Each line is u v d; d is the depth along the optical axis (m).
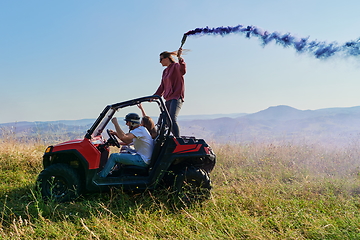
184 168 4.50
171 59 5.39
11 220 3.58
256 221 3.71
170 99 5.21
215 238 3.24
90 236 3.18
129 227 3.50
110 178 4.36
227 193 4.88
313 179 5.79
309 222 3.70
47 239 3.14
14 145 6.96
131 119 4.72
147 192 4.48
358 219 3.78
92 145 4.29
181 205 4.27
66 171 4.21
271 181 5.81
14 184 5.16
